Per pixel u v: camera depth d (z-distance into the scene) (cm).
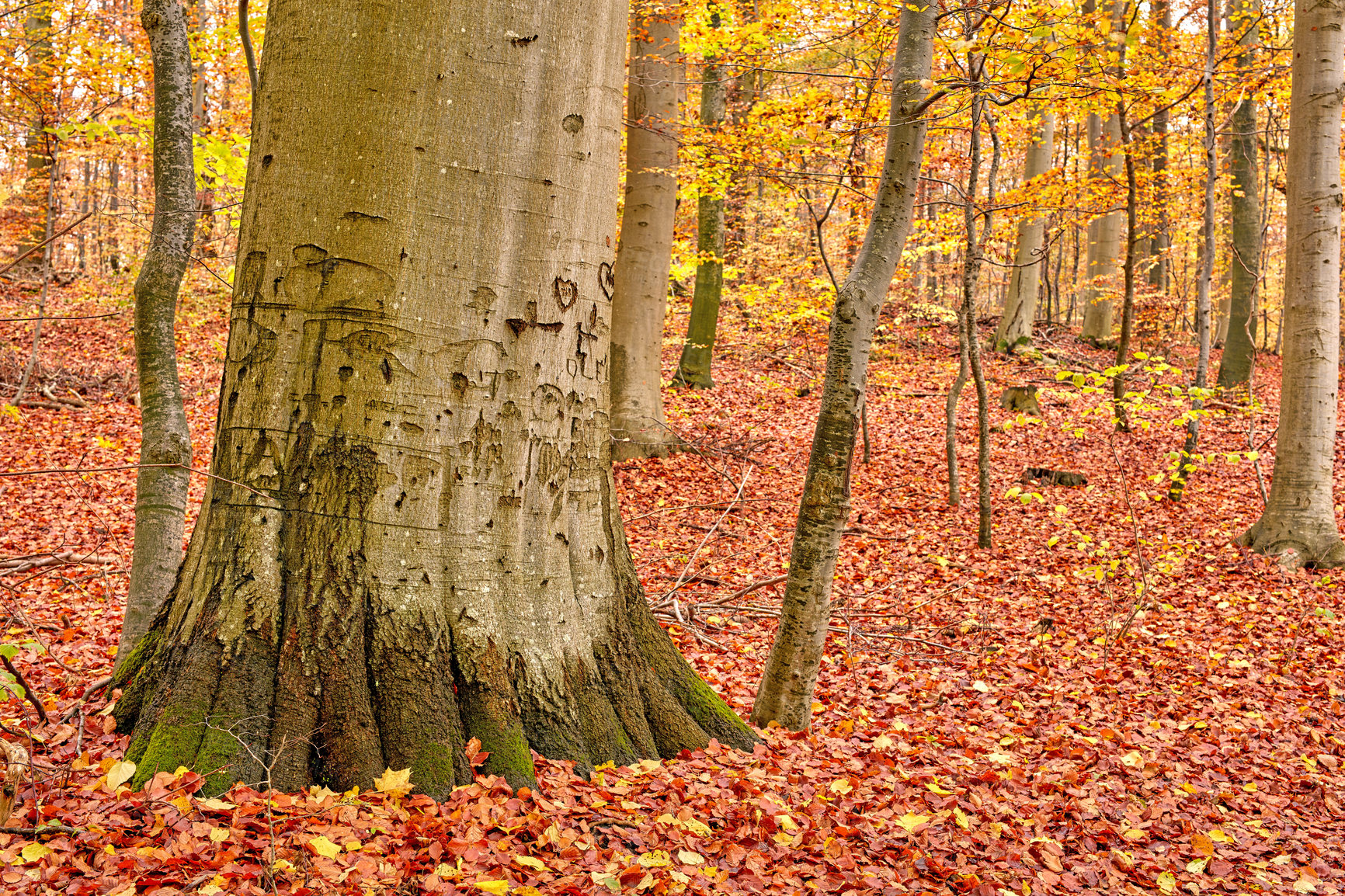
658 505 987
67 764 282
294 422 295
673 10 1062
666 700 356
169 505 410
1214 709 511
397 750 285
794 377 1700
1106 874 320
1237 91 1008
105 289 1582
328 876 234
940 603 724
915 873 298
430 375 298
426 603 298
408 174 294
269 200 300
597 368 342
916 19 395
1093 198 1158
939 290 2345
